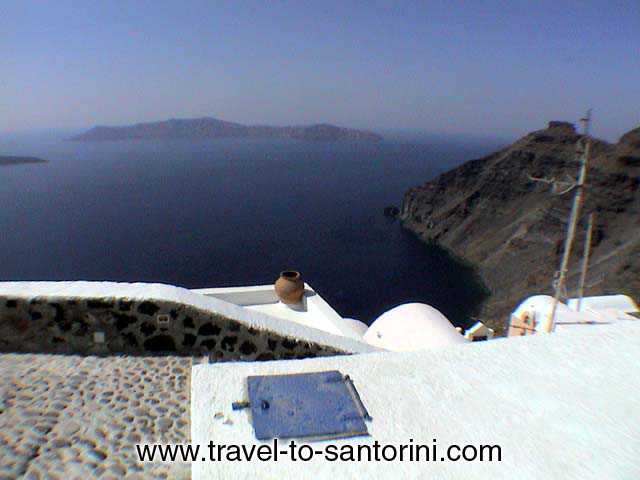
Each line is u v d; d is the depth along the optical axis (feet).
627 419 8.91
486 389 9.80
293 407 9.01
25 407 12.17
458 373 10.36
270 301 39.70
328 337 17.24
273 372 10.19
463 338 28.37
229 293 38.99
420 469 7.70
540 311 41.06
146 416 12.12
